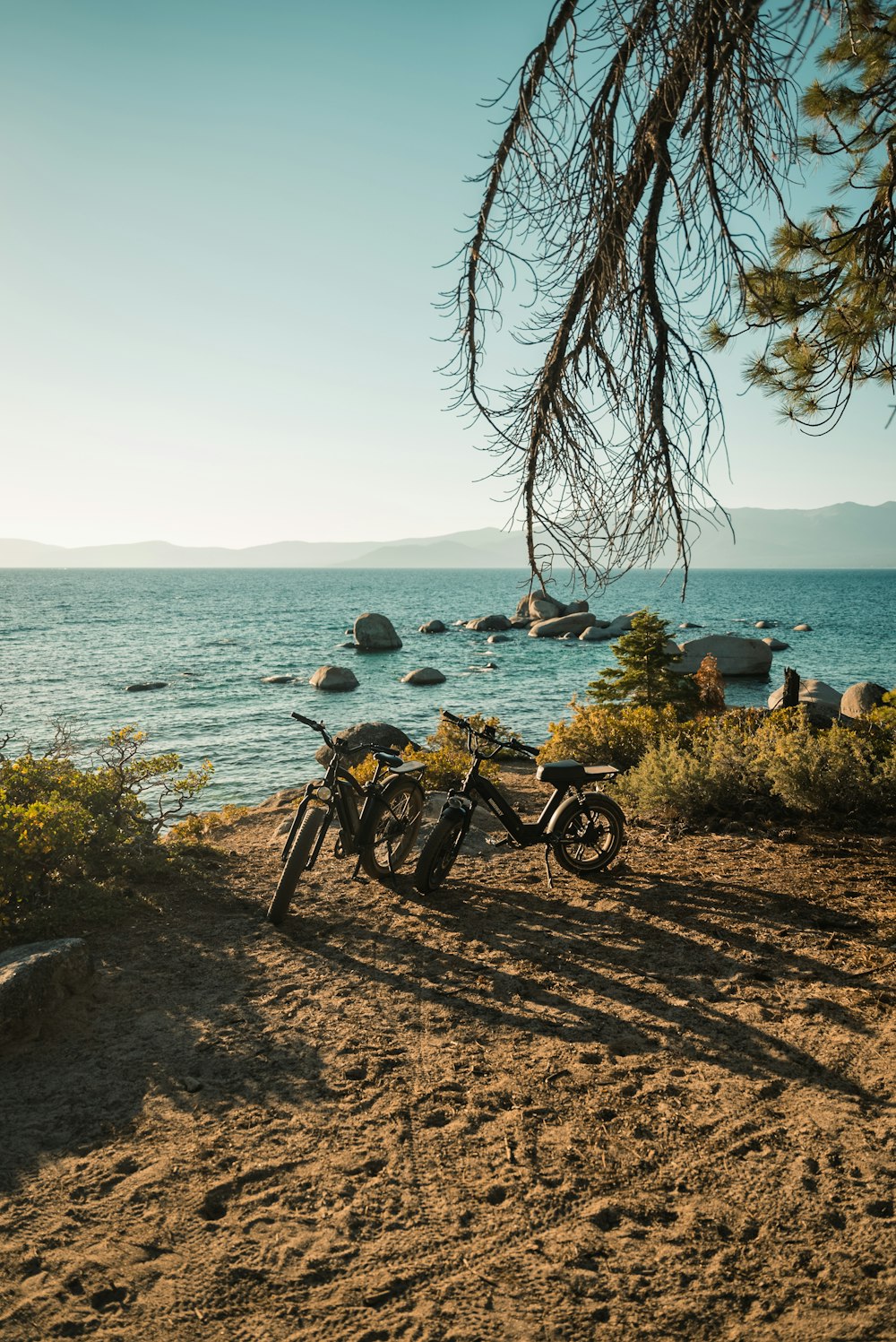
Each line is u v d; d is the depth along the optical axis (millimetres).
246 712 30094
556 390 4613
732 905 5934
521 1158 3254
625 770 12141
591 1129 3432
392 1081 3828
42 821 5832
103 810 7316
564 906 6125
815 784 7922
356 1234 2855
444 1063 3979
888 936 5199
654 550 4660
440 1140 3381
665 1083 3750
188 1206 3020
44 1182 3168
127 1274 2697
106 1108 3662
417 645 57875
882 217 4934
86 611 88688
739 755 9102
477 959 5207
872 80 5027
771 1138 3320
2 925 5398
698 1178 3107
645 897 6215
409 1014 4492
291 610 94625
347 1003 4633
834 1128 3361
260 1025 4398
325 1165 3236
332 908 6219
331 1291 2607
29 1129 3523
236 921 5977
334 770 6246
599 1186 3080
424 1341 2395
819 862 6766
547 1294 2568
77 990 4633
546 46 3984
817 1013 4316
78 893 5973
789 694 14281
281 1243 2820
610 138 3943
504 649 54656
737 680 40000
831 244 5141
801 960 4965
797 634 66938
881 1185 3012
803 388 5590
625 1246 2770
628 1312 2492
